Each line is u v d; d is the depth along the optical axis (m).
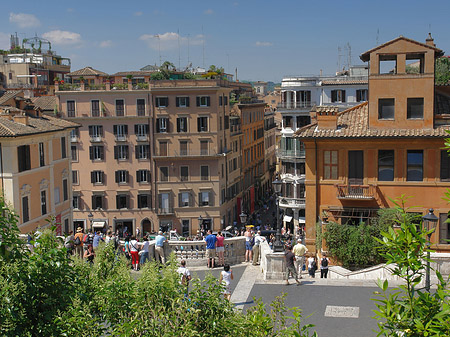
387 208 32.22
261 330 11.55
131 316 11.78
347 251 31.88
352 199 32.53
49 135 49.09
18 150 43.56
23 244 14.25
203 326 11.41
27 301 12.89
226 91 82.56
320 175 33.41
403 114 32.34
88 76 93.69
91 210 78.94
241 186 92.94
